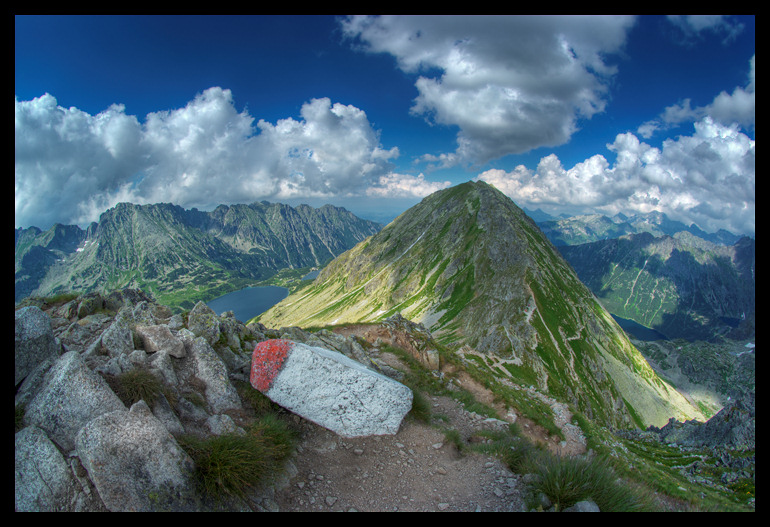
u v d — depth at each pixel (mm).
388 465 10141
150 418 7426
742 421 37406
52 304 15516
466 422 15414
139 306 13461
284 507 7801
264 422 9539
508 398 20250
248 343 14281
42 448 6809
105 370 8914
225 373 10805
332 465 9719
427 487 9273
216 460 7355
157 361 9812
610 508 7621
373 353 22828
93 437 6789
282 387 11102
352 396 11258
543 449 13023
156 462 6883
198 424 8859
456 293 188250
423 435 11977
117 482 6578
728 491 20766
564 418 20375
